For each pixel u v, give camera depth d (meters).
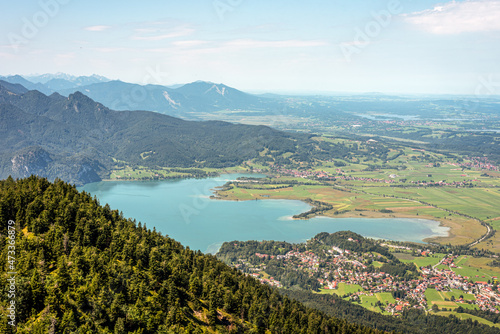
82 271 174.00
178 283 195.75
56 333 144.50
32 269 164.00
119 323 154.12
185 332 165.50
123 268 183.00
